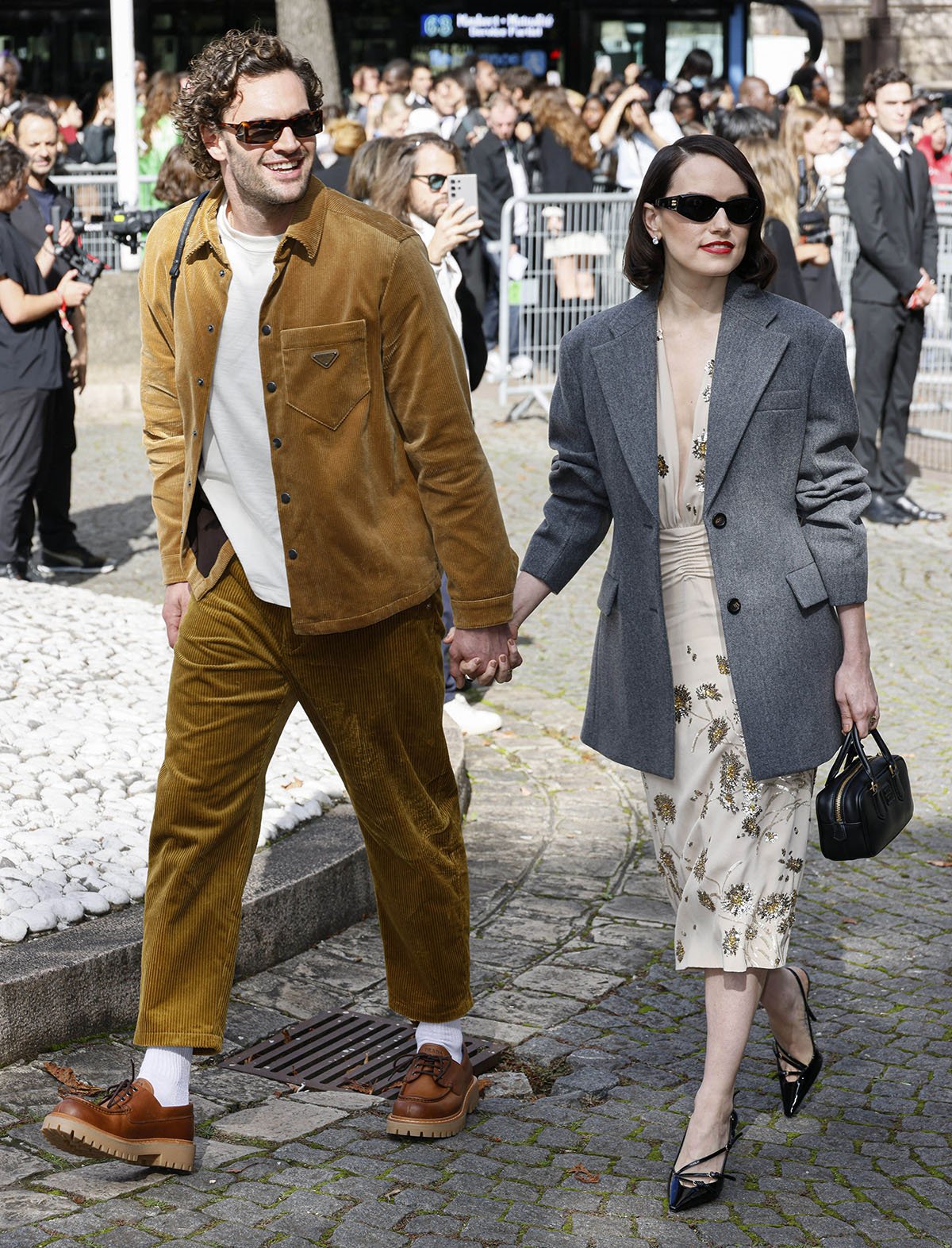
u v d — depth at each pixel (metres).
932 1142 3.37
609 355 3.15
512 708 6.57
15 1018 3.51
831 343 3.09
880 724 6.34
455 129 14.37
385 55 19.31
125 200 12.73
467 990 3.39
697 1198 3.06
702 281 3.07
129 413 12.58
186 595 3.27
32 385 7.60
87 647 5.97
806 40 20.78
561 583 3.36
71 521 8.57
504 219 11.81
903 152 9.19
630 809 5.48
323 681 3.13
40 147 8.53
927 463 10.88
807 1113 3.49
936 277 9.45
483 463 3.12
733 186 2.99
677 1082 3.63
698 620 3.14
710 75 17.36
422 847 3.26
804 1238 2.97
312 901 4.29
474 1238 2.93
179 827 3.12
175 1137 3.10
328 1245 2.88
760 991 3.22
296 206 2.93
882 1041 3.84
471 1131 3.37
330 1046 3.80
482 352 5.66
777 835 3.15
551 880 4.86
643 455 3.10
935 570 8.57
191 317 3.00
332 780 4.93
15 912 3.80
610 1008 4.02
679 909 3.21
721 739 3.13
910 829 5.28
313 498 2.99
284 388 2.95
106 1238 2.87
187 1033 3.11
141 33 18.66
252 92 2.83
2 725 4.99
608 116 14.75
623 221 12.11
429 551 3.14
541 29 19.62
